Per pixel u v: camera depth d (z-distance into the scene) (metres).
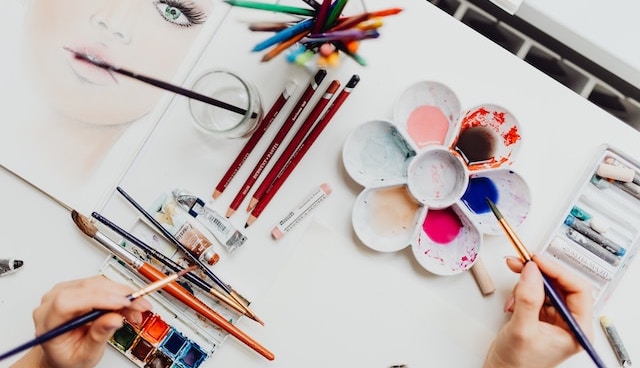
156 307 0.67
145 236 0.68
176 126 0.68
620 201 0.67
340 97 0.66
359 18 0.56
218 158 0.69
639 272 0.67
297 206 0.68
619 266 0.66
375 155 0.68
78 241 0.69
